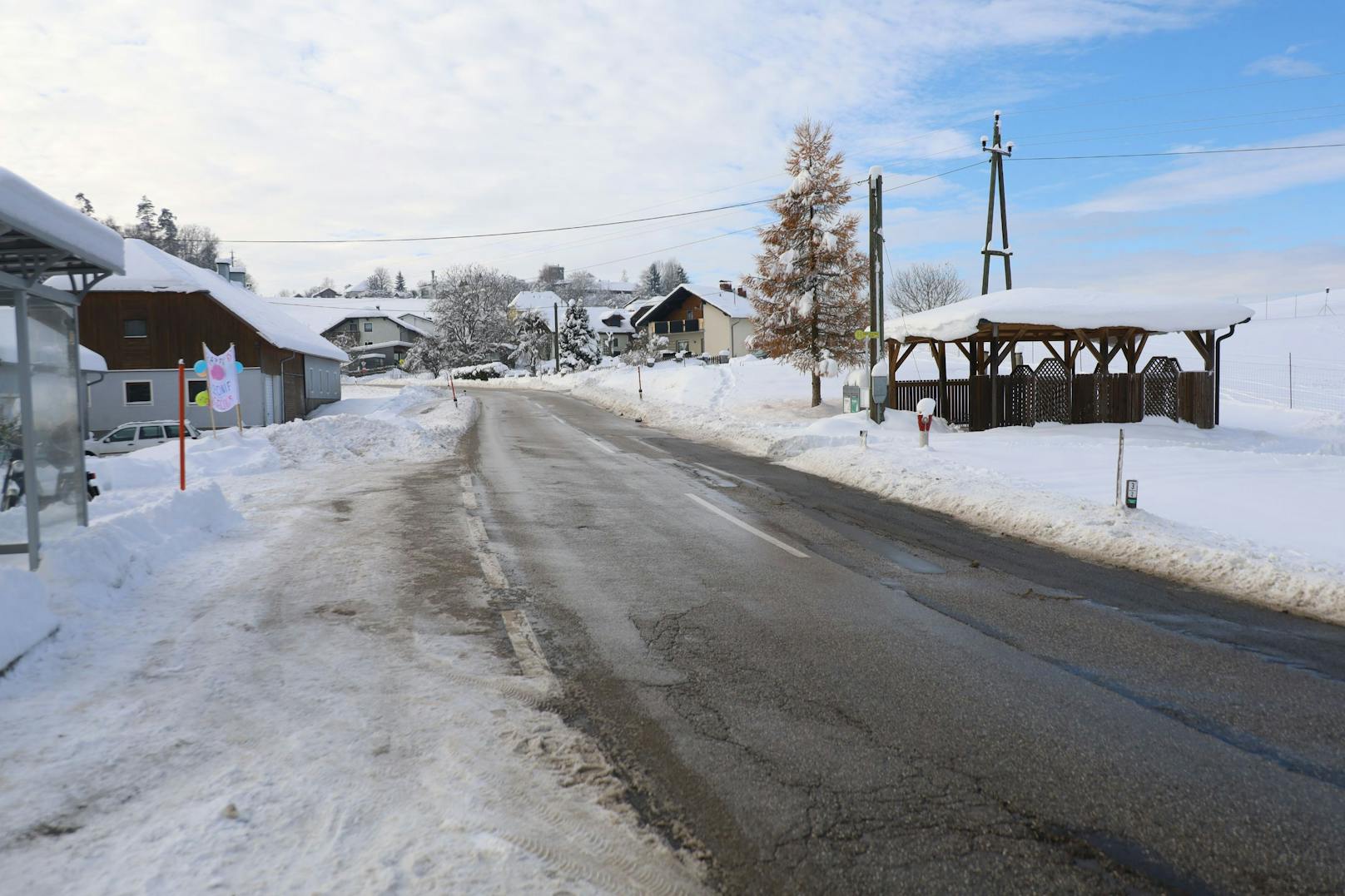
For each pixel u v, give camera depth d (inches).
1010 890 114.3
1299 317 2819.9
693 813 133.8
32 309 249.6
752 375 1648.6
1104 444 703.1
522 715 171.6
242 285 1995.6
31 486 234.4
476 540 358.0
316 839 122.4
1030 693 189.2
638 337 2822.3
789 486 543.2
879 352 880.9
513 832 126.2
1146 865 121.0
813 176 1171.9
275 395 1403.8
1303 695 190.2
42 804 130.8
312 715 168.1
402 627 230.4
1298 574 284.5
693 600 267.4
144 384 1300.4
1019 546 359.6
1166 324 834.2
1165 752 159.2
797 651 217.5
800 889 114.0
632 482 559.2
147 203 5221.5
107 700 173.2
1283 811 136.9
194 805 131.2
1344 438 872.3
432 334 3572.8
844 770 149.7
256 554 318.7
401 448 733.9
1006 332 932.6
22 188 200.4
